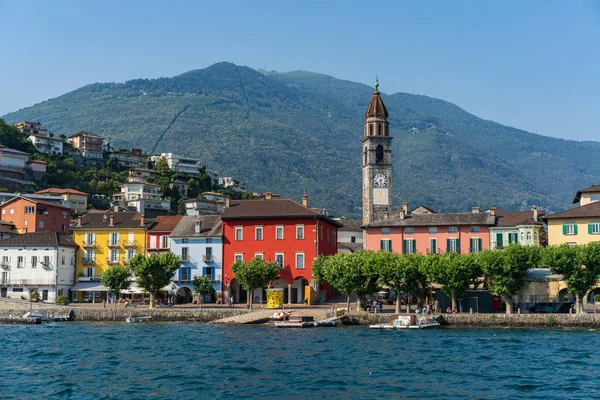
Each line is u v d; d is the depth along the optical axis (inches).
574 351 2987.2
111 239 5654.5
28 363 2714.1
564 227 4889.3
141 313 4537.4
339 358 2802.7
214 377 2409.0
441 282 4217.5
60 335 3661.4
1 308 4751.5
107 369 2573.8
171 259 4798.2
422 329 3909.9
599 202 4980.3
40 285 5452.8
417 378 2383.1
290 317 4210.1
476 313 4173.2
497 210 5733.3
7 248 5551.2
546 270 4407.0
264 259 5147.6
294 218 5167.3
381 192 6397.6
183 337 3550.7
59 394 2158.0
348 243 7032.5
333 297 5403.5
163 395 2138.3
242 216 5216.5
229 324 4296.3
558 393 2167.8
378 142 6437.0
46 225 6820.9
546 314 4008.4
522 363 2677.2
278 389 2213.3
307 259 5113.2
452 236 5315.0
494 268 4124.0
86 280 5649.6
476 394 2149.4
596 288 4635.8
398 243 5403.5
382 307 4724.4
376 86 6589.6
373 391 2185.0
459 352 2962.6
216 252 5255.9
